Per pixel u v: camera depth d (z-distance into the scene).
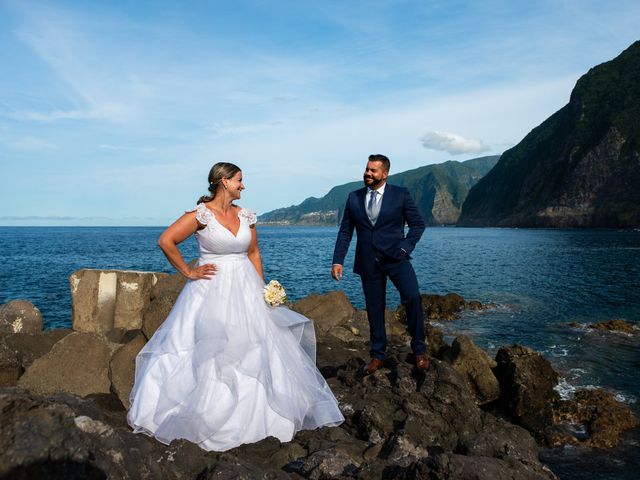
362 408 4.99
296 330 4.70
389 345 10.63
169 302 5.46
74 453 2.30
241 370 3.95
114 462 2.50
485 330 13.66
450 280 27.19
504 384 7.22
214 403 3.84
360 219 5.38
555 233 93.62
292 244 83.38
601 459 5.75
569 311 16.70
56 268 36.53
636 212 100.19
